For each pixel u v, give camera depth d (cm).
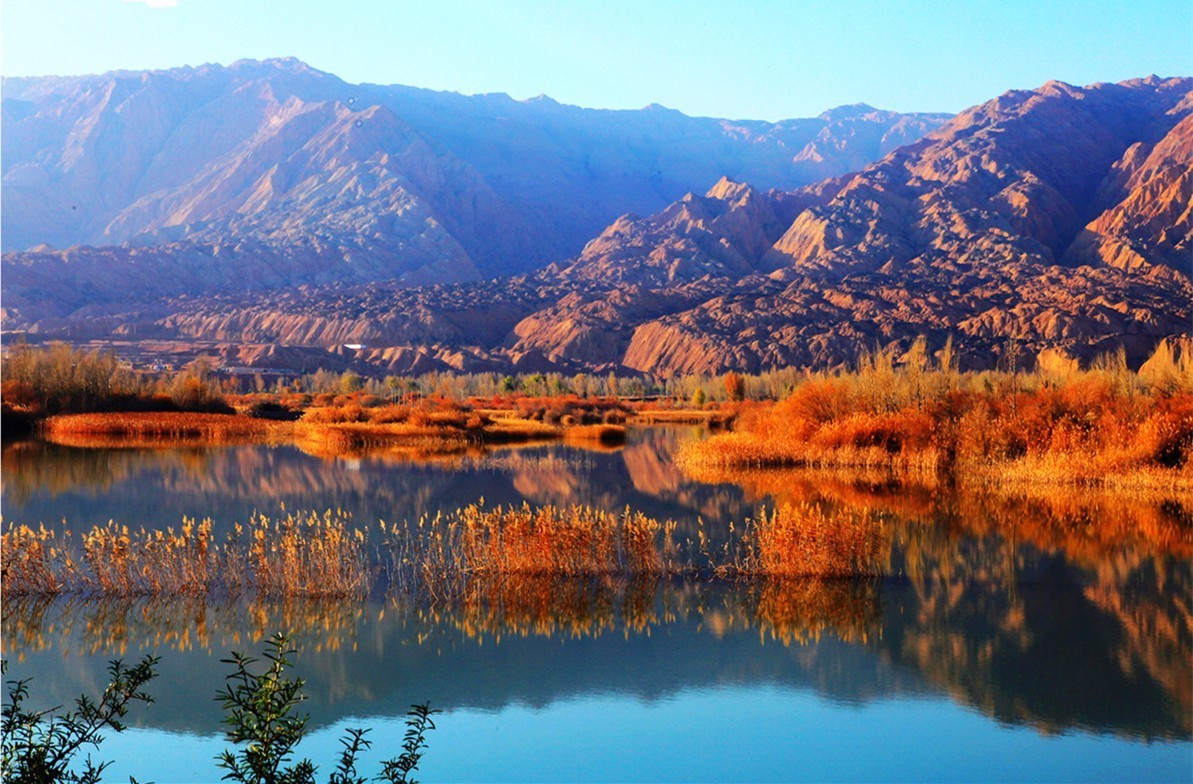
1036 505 3020
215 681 1494
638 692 1467
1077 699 1451
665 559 2241
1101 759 1253
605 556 2156
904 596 1981
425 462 4266
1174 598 1970
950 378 4603
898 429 4022
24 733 758
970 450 3741
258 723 741
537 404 8062
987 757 1260
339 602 1906
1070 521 2759
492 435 5806
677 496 3198
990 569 2205
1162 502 3066
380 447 5044
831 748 1273
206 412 7106
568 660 1602
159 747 1259
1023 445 3766
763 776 1198
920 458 3766
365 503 3042
